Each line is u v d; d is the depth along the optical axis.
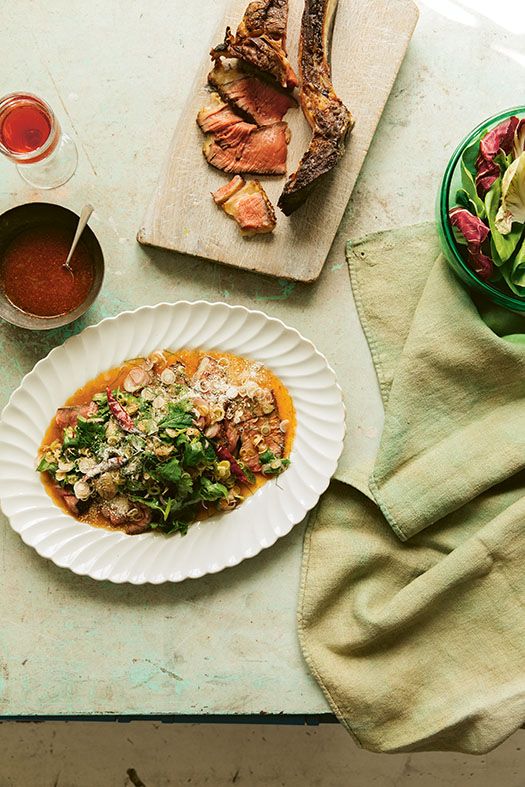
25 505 0.97
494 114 1.01
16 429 0.97
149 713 1.00
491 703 0.96
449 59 1.01
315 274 0.99
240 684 1.00
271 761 1.24
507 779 1.23
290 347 0.98
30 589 1.00
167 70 1.01
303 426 0.99
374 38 0.98
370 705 0.98
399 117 1.01
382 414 1.01
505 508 1.00
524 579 0.97
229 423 0.98
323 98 0.94
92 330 0.96
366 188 1.01
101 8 1.00
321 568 0.99
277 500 0.98
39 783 1.23
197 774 1.24
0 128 0.96
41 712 1.00
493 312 1.00
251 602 1.00
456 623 0.99
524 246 0.92
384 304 1.00
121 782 1.23
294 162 0.99
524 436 0.98
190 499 0.96
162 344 0.98
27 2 1.00
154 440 0.94
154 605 1.00
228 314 0.97
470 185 0.93
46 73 1.00
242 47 0.94
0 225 0.94
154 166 1.01
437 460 0.98
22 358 1.01
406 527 0.98
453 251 0.93
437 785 1.23
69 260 0.95
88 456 0.96
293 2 0.98
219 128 0.97
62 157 1.01
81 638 1.00
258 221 0.97
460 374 0.98
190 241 0.99
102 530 0.98
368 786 1.23
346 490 1.01
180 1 1.00
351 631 0.99
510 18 1.02
